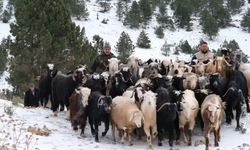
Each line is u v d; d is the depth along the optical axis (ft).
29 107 62.54
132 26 387.96
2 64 179.01
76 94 49.67
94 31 364.79
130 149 44.50
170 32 396.57
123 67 53.83
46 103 63.41
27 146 38.34
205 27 388.57
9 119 50.11
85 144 44.55
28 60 94.58
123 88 52.95
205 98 47.42
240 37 401.70
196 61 56.44
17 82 93.66
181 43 330.54
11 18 354.13
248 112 54.80
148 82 51.52
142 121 44.96
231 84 50.14
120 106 46.24
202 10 437.58
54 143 42.93
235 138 46.91
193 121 46.50
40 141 42.78
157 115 45.73
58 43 97.04
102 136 49.14
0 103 60.64
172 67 54.70
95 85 51.72
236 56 57.41
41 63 95.04
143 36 332.39
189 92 48.34
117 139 49.03
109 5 444.96
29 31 98.32
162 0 457.27
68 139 45.65
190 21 431.02
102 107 45.93
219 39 392.47
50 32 98.53
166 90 46.70
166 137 49.70
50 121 53.47
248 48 377.50
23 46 99.09
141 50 322.34
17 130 45.37
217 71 53.21
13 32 99.91
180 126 46.60
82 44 101.55
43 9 100.12
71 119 50.52
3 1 392.27
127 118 44.78
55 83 57.36
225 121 52.70
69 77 55.67
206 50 58.34
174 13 413.18
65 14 101.81
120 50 261.65
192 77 51.01
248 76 55.47
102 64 60.34
